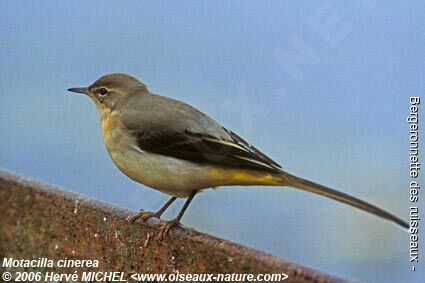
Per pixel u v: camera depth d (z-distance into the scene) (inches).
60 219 455.2
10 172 486.0
